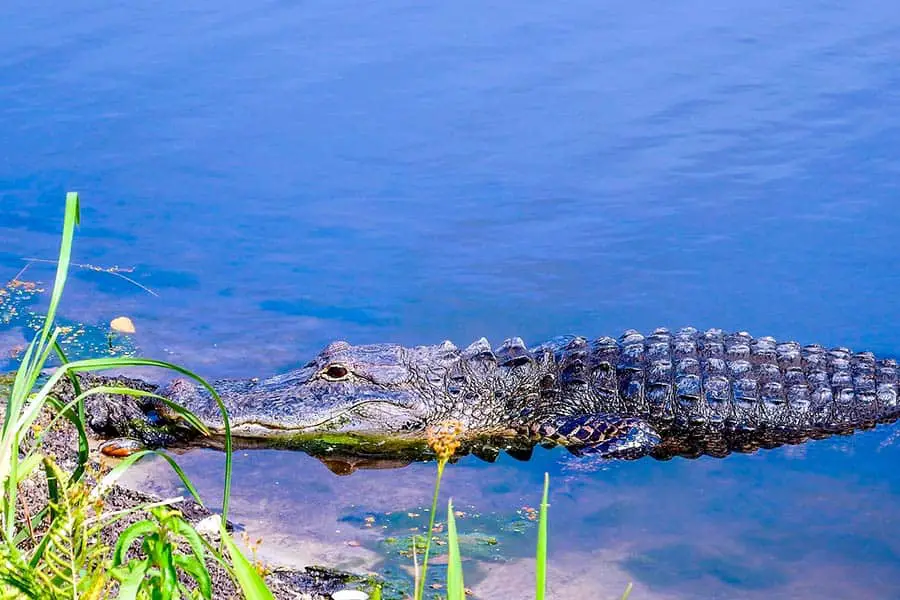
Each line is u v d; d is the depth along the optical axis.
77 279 10.81
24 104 14.55
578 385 9.45
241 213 12.11
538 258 11.36
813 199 12.38
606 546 7.00
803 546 7.07
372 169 13.05
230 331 10.08
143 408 8.74
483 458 8.73
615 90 15.04
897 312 10.43
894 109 14.41
